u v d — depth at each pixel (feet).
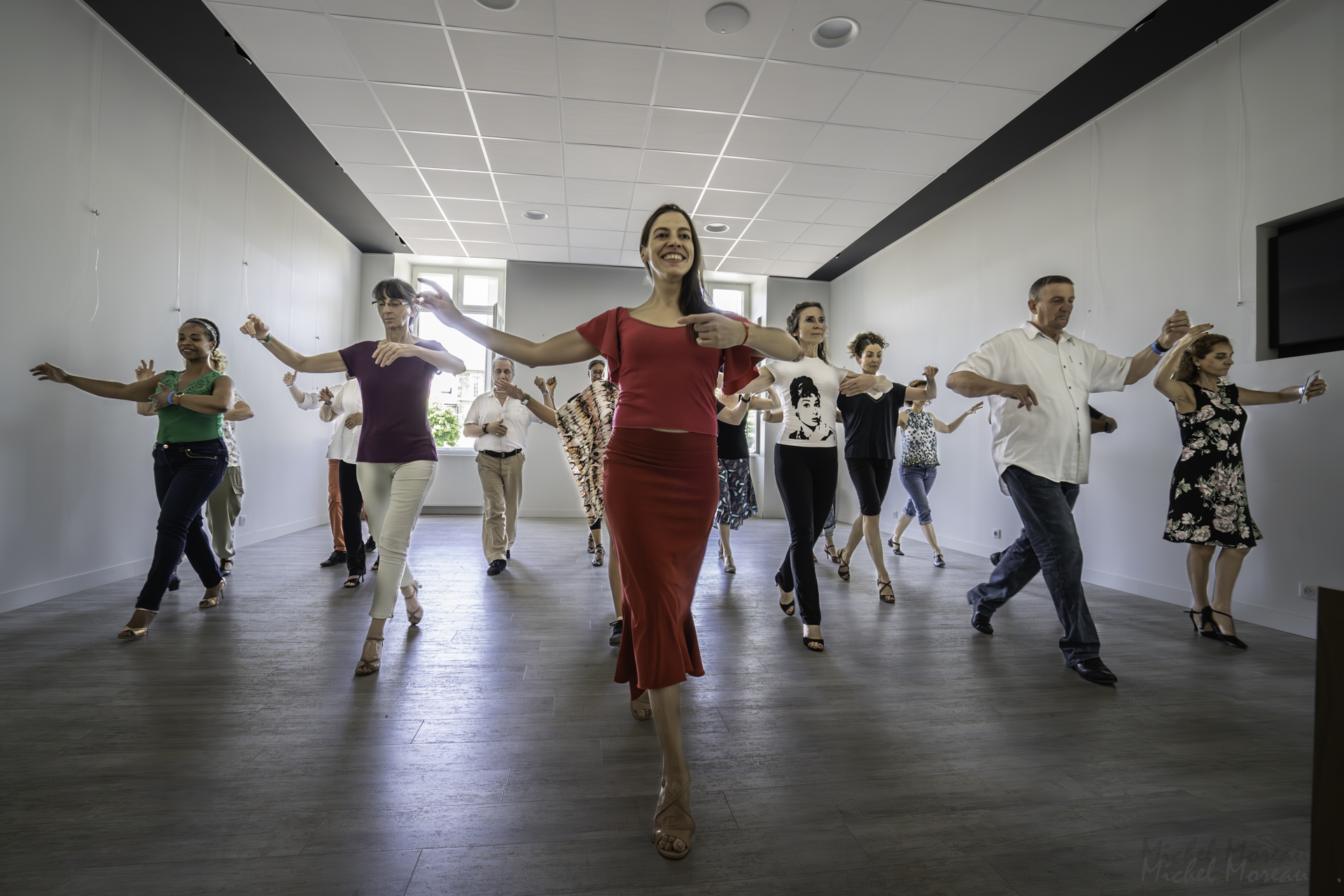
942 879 4.09
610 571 9.15
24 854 4.16
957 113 15.03
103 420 12.66
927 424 16.72
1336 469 10.19
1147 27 12.01
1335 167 10.50
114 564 13.00
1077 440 8.56
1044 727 6.48
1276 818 4.87
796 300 30.14
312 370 8.45
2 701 6.77
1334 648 2.44
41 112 11.16
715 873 4.12
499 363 15.56
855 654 8.84
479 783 5.23
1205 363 10.01
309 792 5.03
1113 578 14.05
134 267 13.58
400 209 21.88
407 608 10.05
